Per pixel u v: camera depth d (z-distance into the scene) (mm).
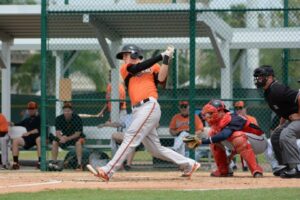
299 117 26500
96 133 36281
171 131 35375
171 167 33594
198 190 21109
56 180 25562
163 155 25344
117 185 23062
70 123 33938
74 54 48969
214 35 36625
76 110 55500
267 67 26625
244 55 51969
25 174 29562
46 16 32906
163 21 36469
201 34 40062
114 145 33688
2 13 38281
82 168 33312
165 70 24125
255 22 51062
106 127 36219
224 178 26641
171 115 47062
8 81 44469
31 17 38750
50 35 41125
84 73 105625
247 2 45094
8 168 35062
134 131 24266
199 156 35438
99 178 25906
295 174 26391
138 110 24344
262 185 23297
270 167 34781
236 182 24516
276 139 26922
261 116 45000
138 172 30953
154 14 34844
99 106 52875
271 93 26516
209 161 35188
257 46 42625
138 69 24156
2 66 43344
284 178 26406
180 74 74562
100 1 36812
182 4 34844
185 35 40469
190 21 32188
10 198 18938
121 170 32375
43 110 32594
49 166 32719
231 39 40500
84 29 39312
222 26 39156
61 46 45188
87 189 21344
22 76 131375
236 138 26875
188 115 34844
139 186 22719
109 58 37594
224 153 27484
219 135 26344
